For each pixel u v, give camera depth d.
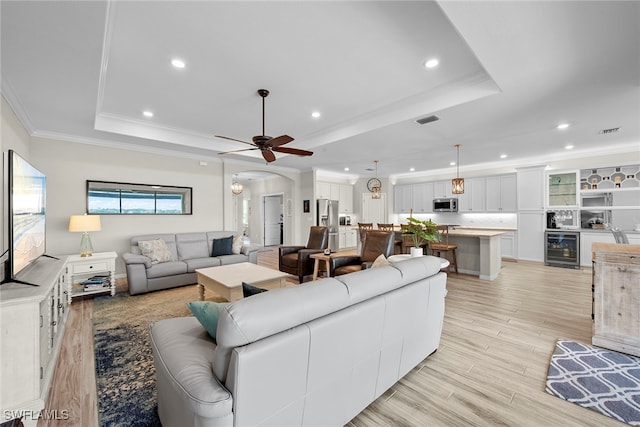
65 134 4.18
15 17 1.67
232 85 2.89
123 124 4.04
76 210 4.36
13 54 2.10
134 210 4.92
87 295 3.95
